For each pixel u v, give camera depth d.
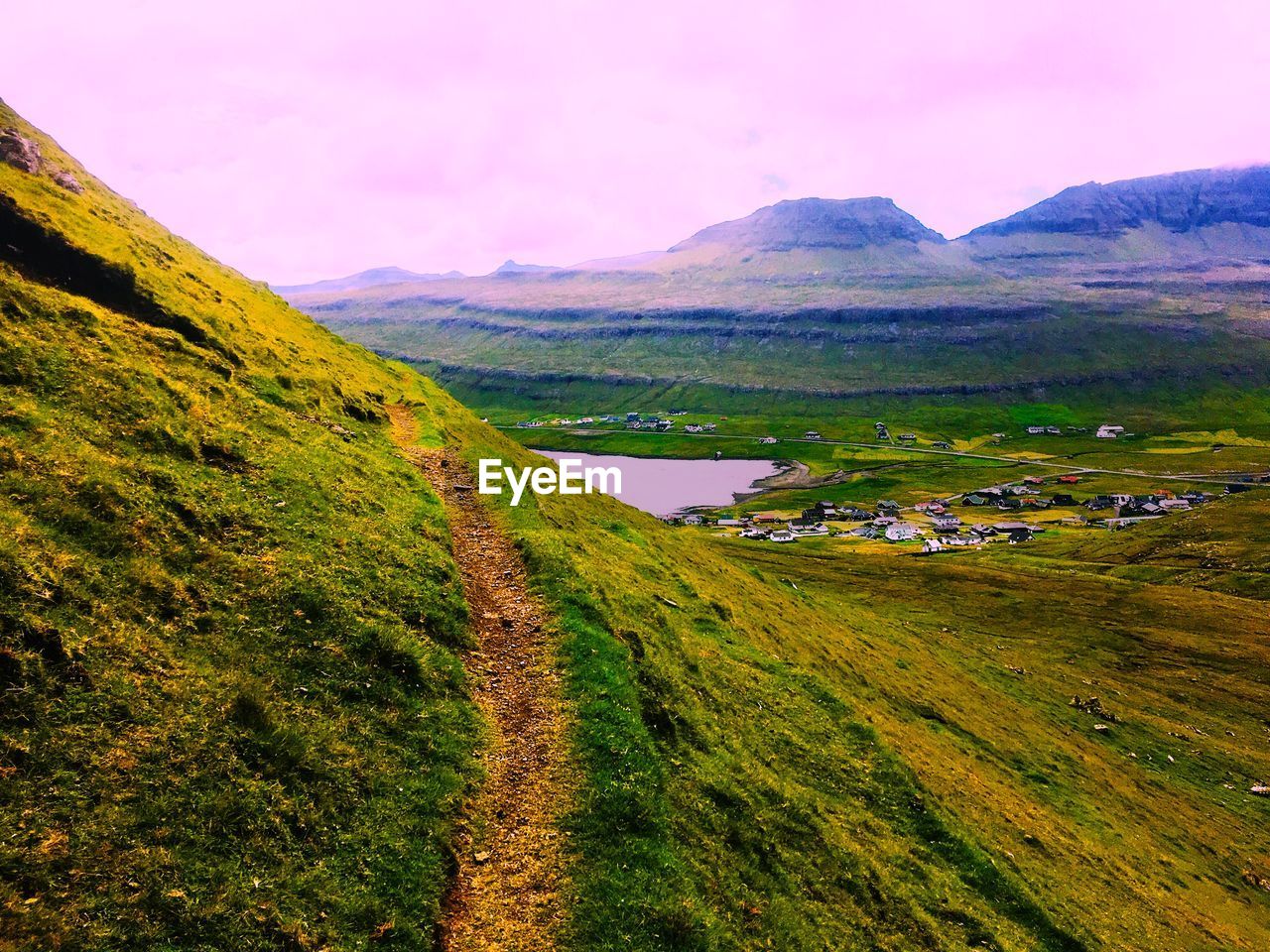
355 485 38.06
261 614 24.09
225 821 17.33
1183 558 172.75
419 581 30.98
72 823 15.71
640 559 53.94
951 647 93.06
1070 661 109.88
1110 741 73.25
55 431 27.11
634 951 17.83
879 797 33.16
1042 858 36.81
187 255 77.44
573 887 19.34
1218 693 100.00
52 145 70.38
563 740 24.83
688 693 32.44
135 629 20.86
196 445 32.19
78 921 14.20
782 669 42.59
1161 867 45.44
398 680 24.47
